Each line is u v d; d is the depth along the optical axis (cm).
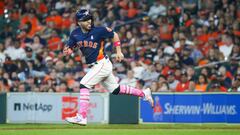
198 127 4900
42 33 7269
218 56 6406
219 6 7300
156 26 7112
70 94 5381
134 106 5338
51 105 5412
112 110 5359
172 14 7144
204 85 5831
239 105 5219
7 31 7381
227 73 6088
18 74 6366
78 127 4878
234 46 6456
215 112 5262
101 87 5825
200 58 6456
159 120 5322
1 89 6100
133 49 6556
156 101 5328
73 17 7394
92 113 5375
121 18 7394
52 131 4388
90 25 3481
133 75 6116
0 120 5431
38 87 6125
